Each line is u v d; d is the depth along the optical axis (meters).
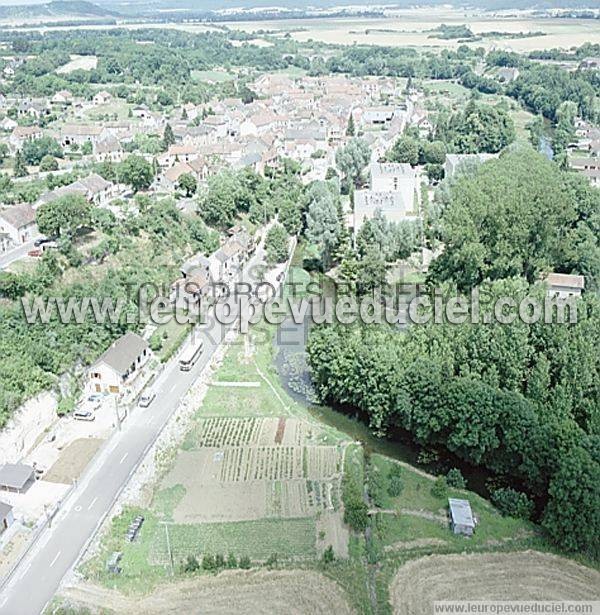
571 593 79.06
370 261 153.38
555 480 85.38
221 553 84.06
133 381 119.88
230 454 103.00
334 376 112.56
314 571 81.38
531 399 100.06
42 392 109.81
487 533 87.62
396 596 78.56
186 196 194.00
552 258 151.25
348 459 101.56
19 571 81.12
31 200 176.38
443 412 97.19
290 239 187.38
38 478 96.94
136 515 90.12
